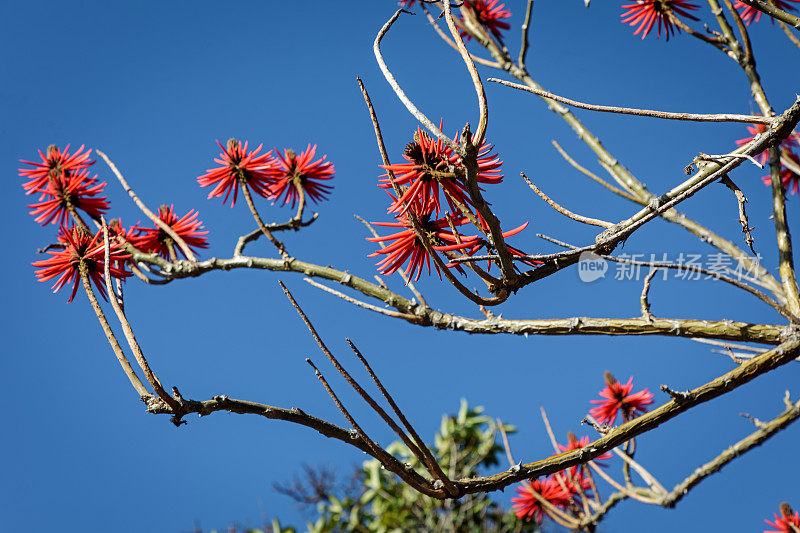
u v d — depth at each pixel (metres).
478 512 7.05
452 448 6.77
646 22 4.06
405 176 3.34
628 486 3.89
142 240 3.86
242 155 3.86
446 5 3.23
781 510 4.08
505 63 4.09
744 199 3.30
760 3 3.34
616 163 3.81
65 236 3.65
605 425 3.33
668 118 3.25
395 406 3.18
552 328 3.37
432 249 3.27
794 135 4.06
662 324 3.33
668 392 3.30
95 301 3.18
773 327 3.30
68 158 3.87
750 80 3.87
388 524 7.27
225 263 3.71
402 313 3.44
